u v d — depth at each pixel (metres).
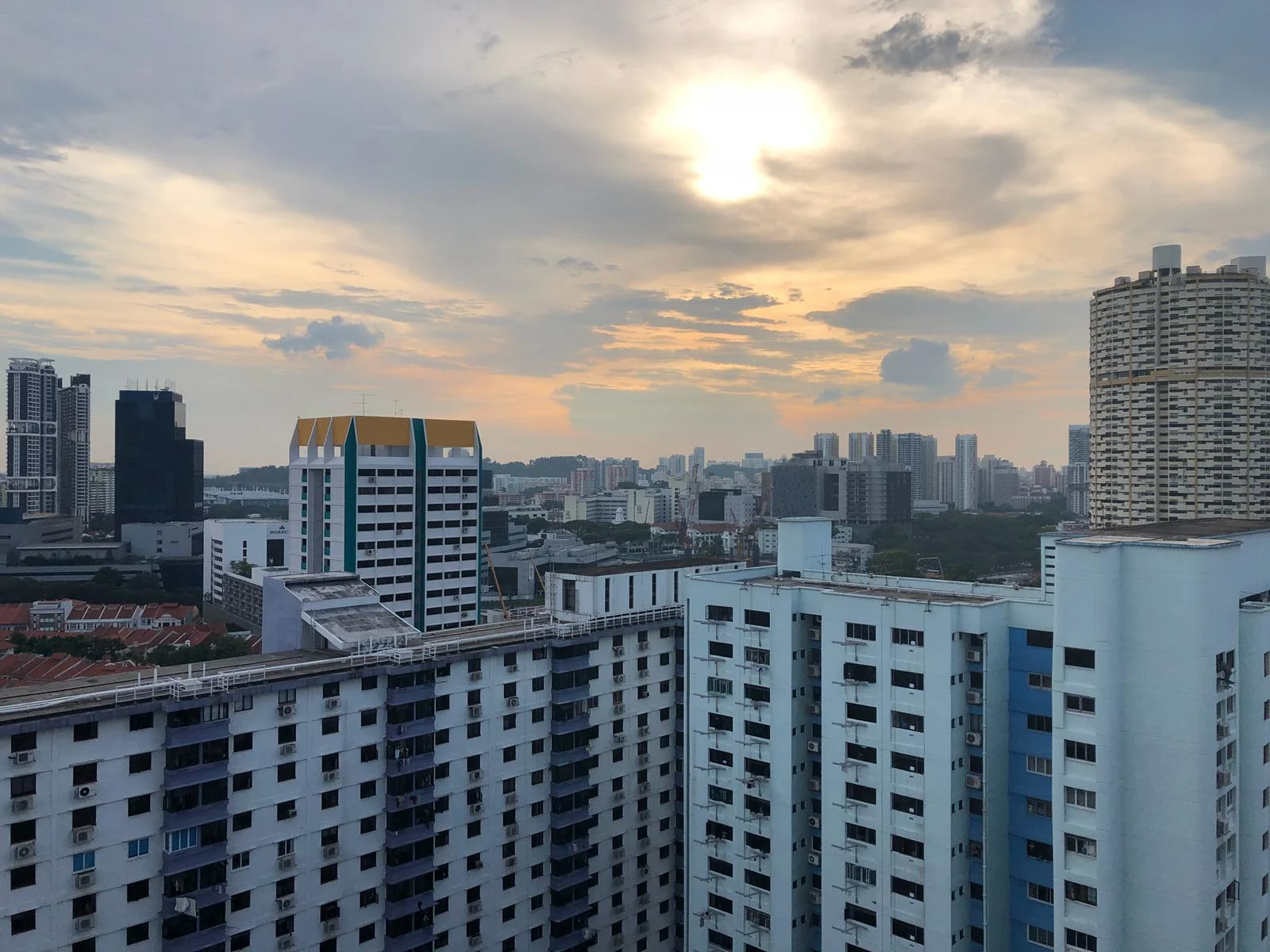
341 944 67.56
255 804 62.94
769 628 71.88
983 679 61.50
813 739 71.44
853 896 66.19
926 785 62.41
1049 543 73.94
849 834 66.75
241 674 63.72
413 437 161.25
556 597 90.06
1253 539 59.69
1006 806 62.75
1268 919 58.62
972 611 61.41
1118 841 55.00
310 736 66.00
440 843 73.69
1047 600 64.88
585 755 82.44
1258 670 57.06
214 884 60.50
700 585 76.94
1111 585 54.81
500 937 77.75
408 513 160.00
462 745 75.19
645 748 88.44
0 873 52.12
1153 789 54.28
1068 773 56.19
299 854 65.31
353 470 153.62
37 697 57.78
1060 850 56.50
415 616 160.75
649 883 88.62
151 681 62.19
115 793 56.75
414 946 71.00
